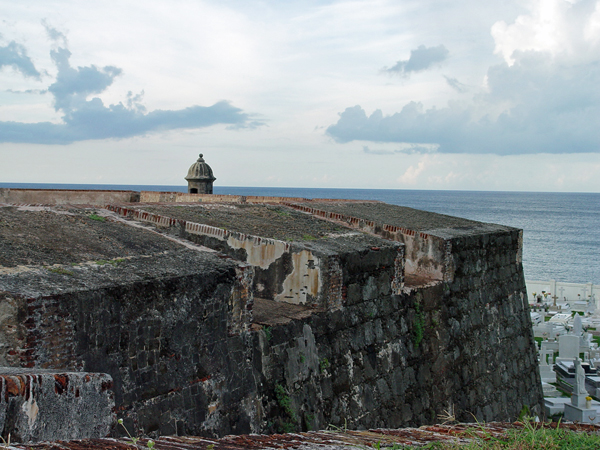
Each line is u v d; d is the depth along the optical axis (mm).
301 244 11641
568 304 43812
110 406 5246
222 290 9070
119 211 11773
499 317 17719
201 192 30062
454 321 15352
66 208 10703
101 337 7195
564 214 196375
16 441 3996
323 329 11180
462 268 15891
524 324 19156
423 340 14180
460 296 15797
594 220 167250
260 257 11914
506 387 17406
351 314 11945
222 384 8953
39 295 6484
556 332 32688
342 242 12586
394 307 13305
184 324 8391
